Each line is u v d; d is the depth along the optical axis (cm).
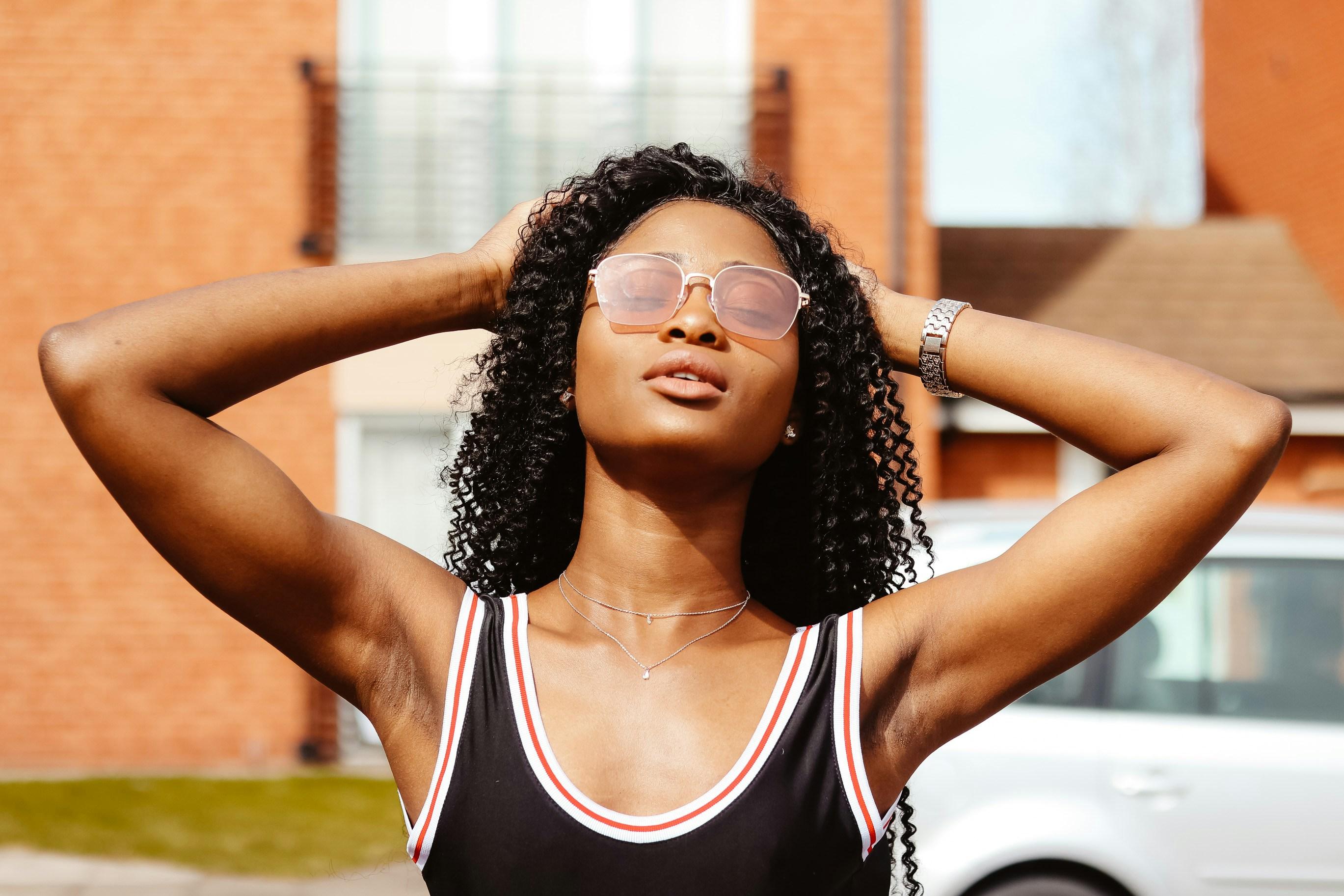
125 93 762
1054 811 355
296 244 768
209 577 138
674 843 131
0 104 758
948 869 352
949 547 378
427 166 788
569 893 130
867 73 789
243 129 767
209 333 139
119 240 761
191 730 747
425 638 145
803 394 162
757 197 167
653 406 142
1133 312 1001
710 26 797
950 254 1063
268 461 141
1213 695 370
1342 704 369
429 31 786
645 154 168
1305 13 1241
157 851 567
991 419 844
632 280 145
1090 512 143
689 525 150
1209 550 143
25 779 699
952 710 149
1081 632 143
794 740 139
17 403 752
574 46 795
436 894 137
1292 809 356
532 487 167
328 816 625
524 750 136
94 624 748
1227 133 1400
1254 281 1046
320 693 753
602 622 149
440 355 759
